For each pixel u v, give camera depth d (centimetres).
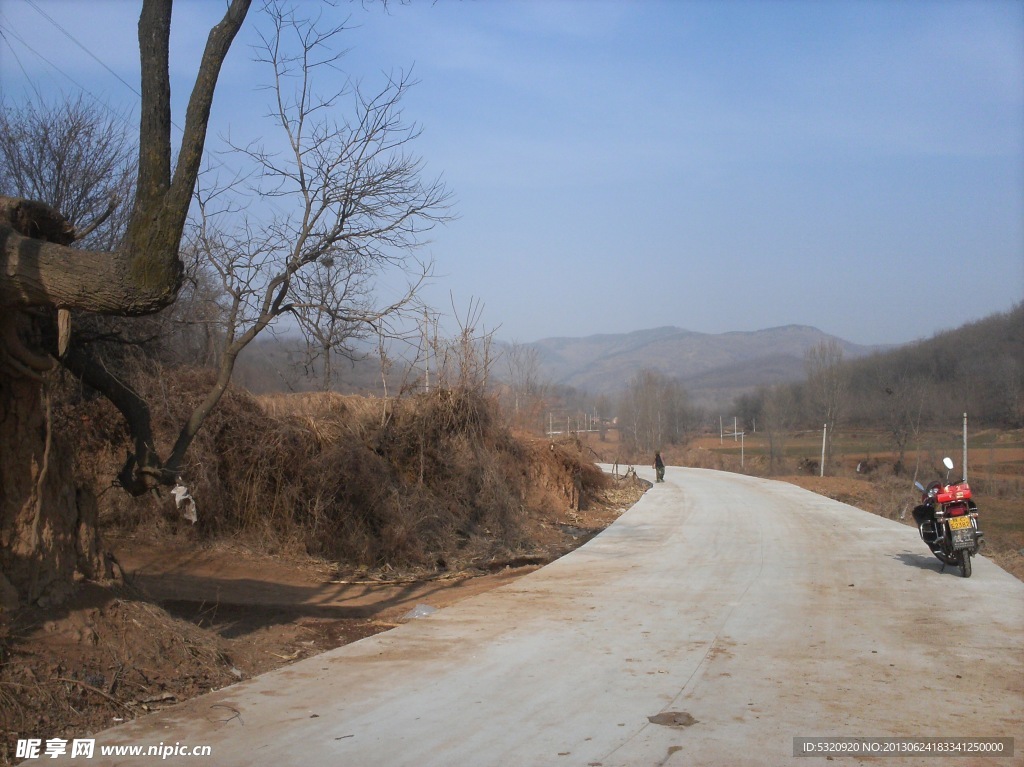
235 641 819
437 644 812
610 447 8750
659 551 1531
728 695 645
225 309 845
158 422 1284
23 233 602
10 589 608
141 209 548
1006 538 2105
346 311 814
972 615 941
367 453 1526
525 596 1080
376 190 810
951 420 4697
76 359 709
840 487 4003
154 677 643
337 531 1415
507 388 2411
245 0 584
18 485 628
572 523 2298
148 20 559
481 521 1812
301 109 793
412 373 1808
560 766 498
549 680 686
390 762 502
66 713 560
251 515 1359
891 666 729
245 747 523
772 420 6169
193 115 559
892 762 506
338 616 1011
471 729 564
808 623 907
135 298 545
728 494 3056
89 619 645
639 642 821
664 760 509
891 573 1244
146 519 1292
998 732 559
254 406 1441
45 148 1448
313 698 630
